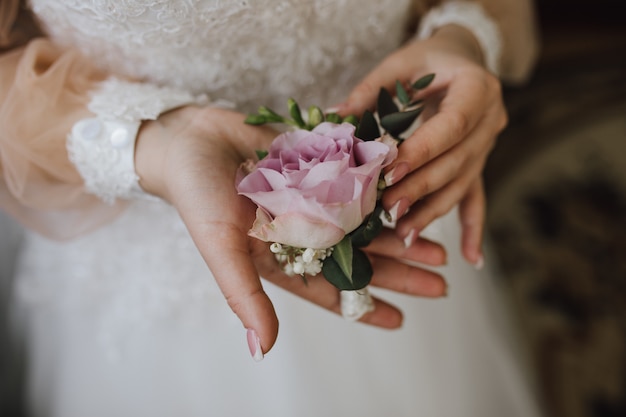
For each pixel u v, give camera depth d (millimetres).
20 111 392
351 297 365
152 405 479
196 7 380
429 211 382
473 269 568
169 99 394
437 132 354
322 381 477
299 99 466
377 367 490
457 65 402
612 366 847
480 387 528
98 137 383
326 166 298
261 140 378
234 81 436
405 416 491
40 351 513
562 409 812
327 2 414
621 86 1256
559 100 1250
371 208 318
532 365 825
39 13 407
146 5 375
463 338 531
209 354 474
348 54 459
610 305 919
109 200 402
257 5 390
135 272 474
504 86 1292
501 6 533
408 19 521
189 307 471
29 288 504
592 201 1067
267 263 355
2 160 401
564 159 1137
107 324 483
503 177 1135
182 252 466
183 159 358
